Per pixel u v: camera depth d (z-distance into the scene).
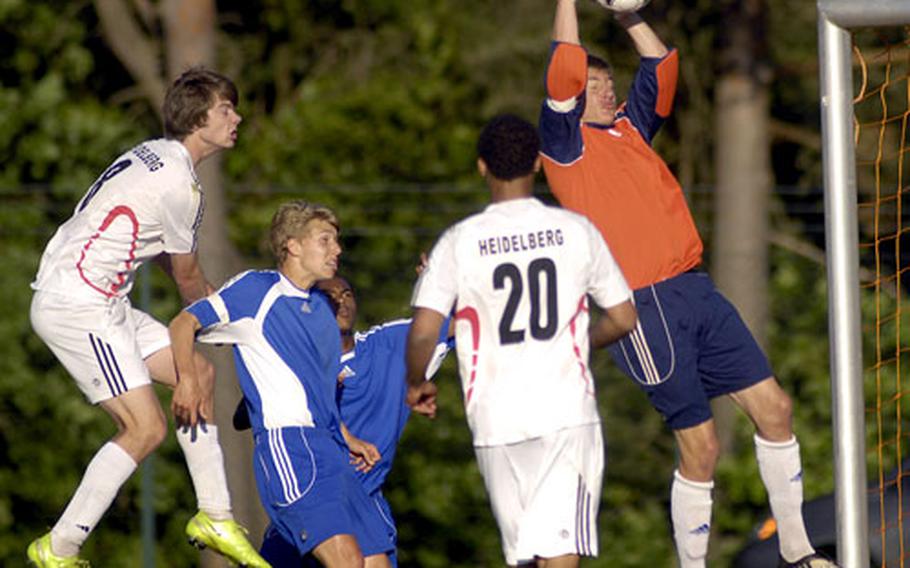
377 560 27.75
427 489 49.56
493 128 23.75
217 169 46.81
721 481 49.03
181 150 26.58
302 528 26.98
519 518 23.69
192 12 50.94
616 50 62.78
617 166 26.33
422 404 24.28
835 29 26.72
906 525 31.59
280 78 65.94
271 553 29.50
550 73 25.67
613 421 48.28
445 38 61.19
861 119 57.94
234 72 65.44
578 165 26.22
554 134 26.05
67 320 26.19
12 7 61.47
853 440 26.89
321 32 65.75
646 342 26.19
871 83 57.47
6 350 51.09
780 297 49.50
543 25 61.44
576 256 23.59
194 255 27.03
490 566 49.94
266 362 27.09
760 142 56.12
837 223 26.88
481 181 58.28
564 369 23.62
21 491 51.56
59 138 58.81
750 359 26.50
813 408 49.09
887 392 46.31
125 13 61.28
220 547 27.36
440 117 59.88
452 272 23.50
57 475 51.56
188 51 51.03
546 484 23.58
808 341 49.12
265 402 27.14
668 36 62.88
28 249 51.56
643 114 27.22
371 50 64.31
